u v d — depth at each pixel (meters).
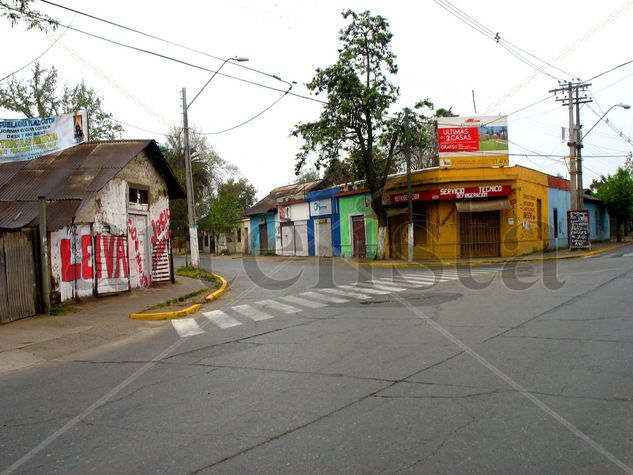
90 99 33.84
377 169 28.64
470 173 26.28
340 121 25.20
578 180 29.50
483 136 26.53
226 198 44.91
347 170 28.66
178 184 18.62
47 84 32.47
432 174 26.47
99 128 34.31
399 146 27.59
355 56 24.75
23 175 14.41
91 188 13.39
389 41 25.11
